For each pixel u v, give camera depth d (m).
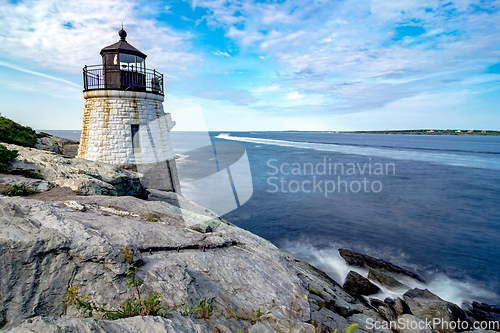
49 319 2.83
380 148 101.44
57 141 23.52
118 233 6.04
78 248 4.45
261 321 5.12
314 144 121.12
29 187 8.47
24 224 4.53
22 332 2.56
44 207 5.44
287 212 25.67
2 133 17.27
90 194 9.22
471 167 55.84
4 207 4.75
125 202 8.55
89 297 4.05
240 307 5.37
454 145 122.25
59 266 4.23
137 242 6.04
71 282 4.18
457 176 46.03
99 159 15.55
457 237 20.92
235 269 6.76
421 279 14.74
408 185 38.91
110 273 4.41
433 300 11.09
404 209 27.81
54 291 4.01
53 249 4.29
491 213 26.81
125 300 4.12
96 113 15.78
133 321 3.24
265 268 7.48
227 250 7.76
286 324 5.26
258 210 25.97
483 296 13.34
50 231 4.52
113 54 15.45
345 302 9.58
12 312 3.65
